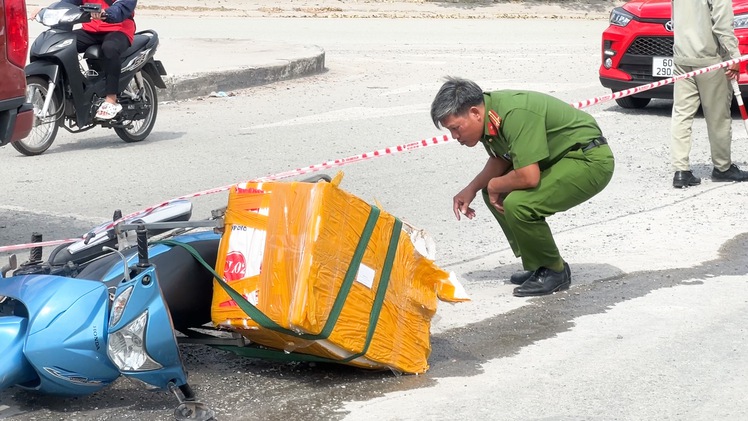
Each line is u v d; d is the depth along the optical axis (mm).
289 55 20656
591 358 6297
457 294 6207
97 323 5238
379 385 5859
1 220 9609
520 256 7844
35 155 12805
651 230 9398
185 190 10867
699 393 5730
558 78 19547
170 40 23516
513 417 5414
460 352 6434
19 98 8805
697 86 10969
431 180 11453
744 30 14547
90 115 13070
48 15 12641
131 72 13227
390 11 33906
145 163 12297
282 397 5664
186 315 5938
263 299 5398
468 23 31375
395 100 17219
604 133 14281
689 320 6984
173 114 16000
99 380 5297
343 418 5395
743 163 12219
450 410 5500
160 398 5641
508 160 7379
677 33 10930
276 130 14477
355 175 11641
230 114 15953
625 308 7254
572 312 7188
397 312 5887
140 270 5152
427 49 24625
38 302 5242
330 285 5453
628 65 15820
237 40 23688
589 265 8312
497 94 7066
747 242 8930
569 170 7176
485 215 10078
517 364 6215
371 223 5676
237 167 12031
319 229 5328
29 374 5297
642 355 6332
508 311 7223
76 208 10102
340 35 27297
